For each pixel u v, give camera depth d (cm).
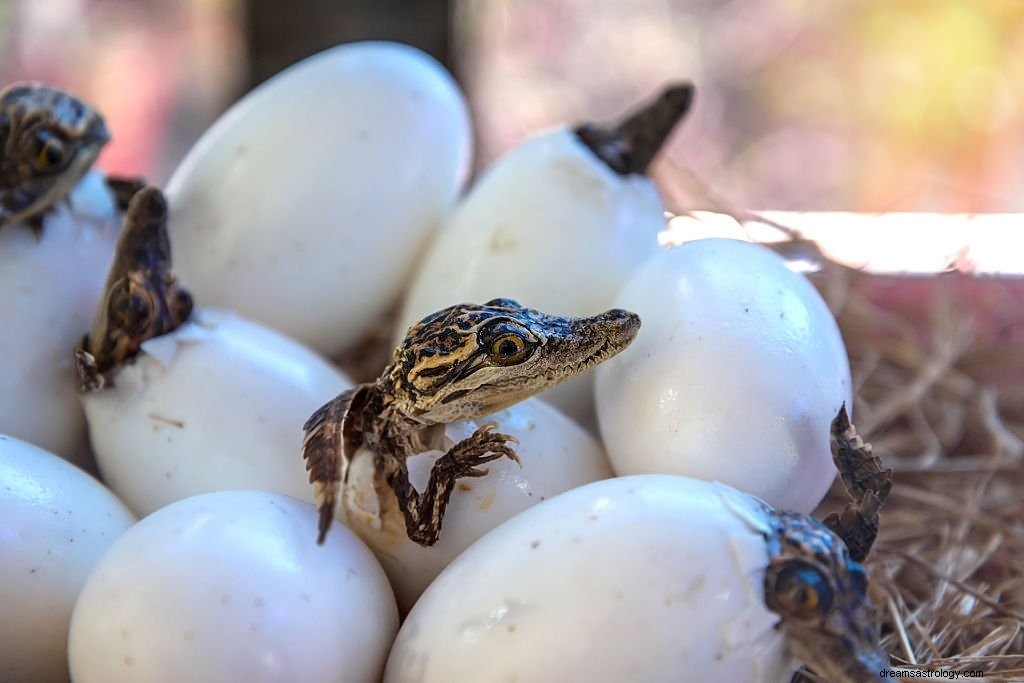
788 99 69
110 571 30
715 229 46
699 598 29
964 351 47
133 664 30
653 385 33
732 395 32
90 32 65
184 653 30
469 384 31
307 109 39
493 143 65
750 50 69
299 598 30
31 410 36
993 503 41
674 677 29
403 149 39
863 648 29
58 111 36
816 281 47
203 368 35
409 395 32
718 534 30
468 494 33
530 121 66
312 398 36
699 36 69
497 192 39
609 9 69
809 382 33
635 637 29
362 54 40
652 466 33
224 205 39
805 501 33
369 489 33
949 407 45
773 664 29
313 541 31
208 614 30
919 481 42
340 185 39
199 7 64
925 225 52
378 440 33
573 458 34
